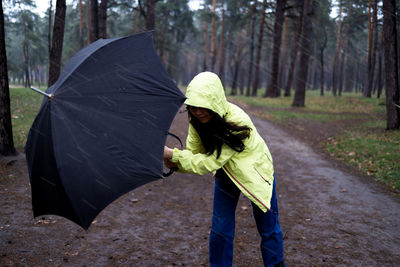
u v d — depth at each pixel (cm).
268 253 249
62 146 165
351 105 2328
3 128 650
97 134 172
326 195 567
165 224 419
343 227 417
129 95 182
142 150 180
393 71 1166
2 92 644
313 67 5731
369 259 327
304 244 363
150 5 1856
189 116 220
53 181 171
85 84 173
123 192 178
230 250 252
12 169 606
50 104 165
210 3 3697
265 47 4612
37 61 4562
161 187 589
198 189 590
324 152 980
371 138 1062
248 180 219
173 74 5181
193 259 325
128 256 324
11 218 400
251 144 222
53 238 354
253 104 2459
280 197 555
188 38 6084
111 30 3869
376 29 2939
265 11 3231
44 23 3912
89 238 361
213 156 216
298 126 1495
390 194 573
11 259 301
